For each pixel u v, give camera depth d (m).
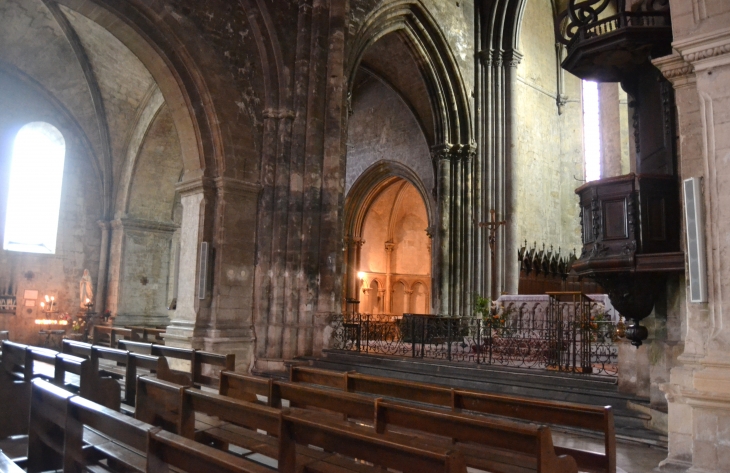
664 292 8.29
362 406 5.44
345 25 17.55
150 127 22.27
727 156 6.54
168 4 15.08
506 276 23.64
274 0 16.80
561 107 29.97
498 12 24.92
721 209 6.54
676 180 7.92
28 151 22.94
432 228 26.08
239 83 16.31
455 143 24.36
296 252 16.33
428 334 16.86
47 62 21.58
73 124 23.44
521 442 4.24
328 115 16.95
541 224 27.55
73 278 23.34
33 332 22.19
